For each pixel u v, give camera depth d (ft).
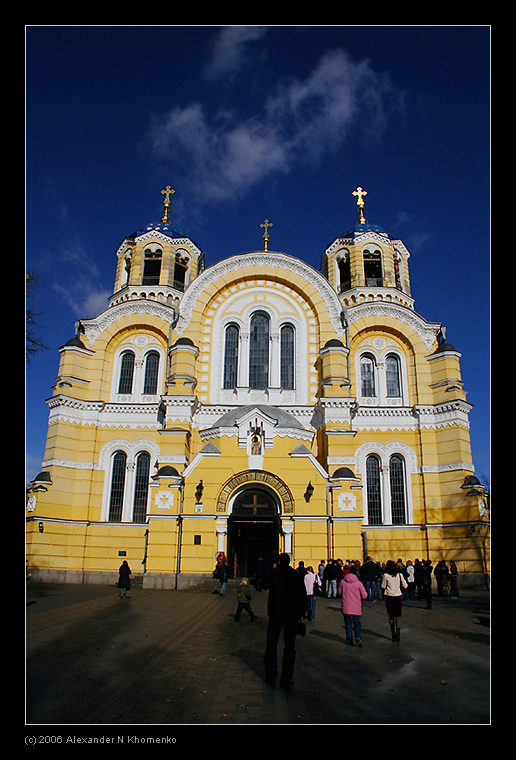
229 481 100.68
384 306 135.03
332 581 90.33
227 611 71.51
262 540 112.27
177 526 100.99
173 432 112.37
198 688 34.58
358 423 127.54
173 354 122.72
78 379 128.47
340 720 28.78
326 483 99.50
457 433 122.52
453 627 61.87
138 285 143.54
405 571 100.07
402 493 123.75
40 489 117.70
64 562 117.50
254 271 133.90
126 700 31.86
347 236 151.74
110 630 55.01
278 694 33.63
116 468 125.59
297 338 130.72
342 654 46.06
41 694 32.42
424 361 131.44
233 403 125.18
